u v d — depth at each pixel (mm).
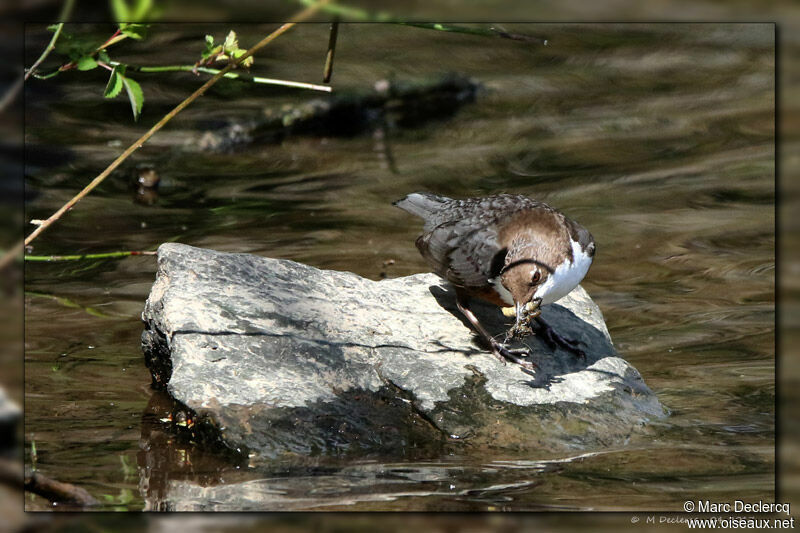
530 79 20891
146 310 9352
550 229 8641
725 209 14344
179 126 18188
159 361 9219
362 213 14516
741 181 15367
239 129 17906
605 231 13695
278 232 13734
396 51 22125
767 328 10789
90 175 15859
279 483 7367
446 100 19547
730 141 17141
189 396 8008
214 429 7824
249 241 13359
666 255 12945
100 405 8789
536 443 8086
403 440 7973
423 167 16547
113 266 12492
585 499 7129
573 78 20875
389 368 8703
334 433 7930
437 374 8703
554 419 8383
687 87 20141
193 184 15797
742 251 12992
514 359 8969
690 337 10633
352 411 8172
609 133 17828
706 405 8953
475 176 16016
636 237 13508
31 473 6883
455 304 9984
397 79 19766
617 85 20391
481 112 19281
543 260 8391
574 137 17703
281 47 22094
